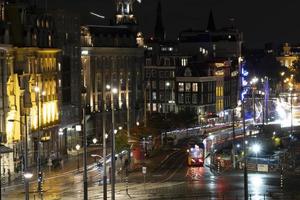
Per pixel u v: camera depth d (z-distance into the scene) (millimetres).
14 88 165375
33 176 149250
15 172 157250
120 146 174625
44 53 187750
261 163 168875
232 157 177125
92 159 179250
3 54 161125
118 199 118438
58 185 136625
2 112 159375
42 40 187125
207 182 142125
